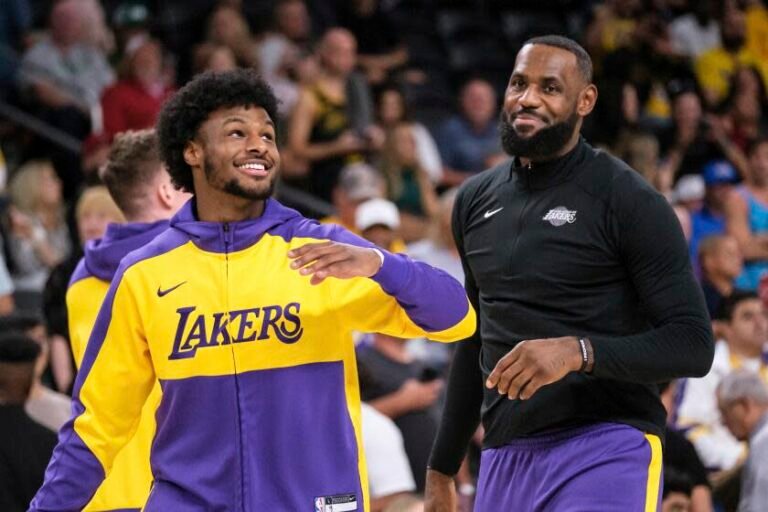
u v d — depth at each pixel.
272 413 6.23
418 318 6.30
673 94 22.20
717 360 13.11
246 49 20.41
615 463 7.25
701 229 19.53
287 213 6.50
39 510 6.53
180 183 6.67
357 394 6.45
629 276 7.37
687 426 12.77
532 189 7.55
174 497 6.24
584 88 7.52
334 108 19.34
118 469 7.32
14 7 20.17
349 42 19.70
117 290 6.41
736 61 24.81
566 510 7.24
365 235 15.59
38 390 10.42
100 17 19.89
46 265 15.88
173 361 6.27
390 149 18.69
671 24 24.83
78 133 18.48
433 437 12.09
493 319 7.62
